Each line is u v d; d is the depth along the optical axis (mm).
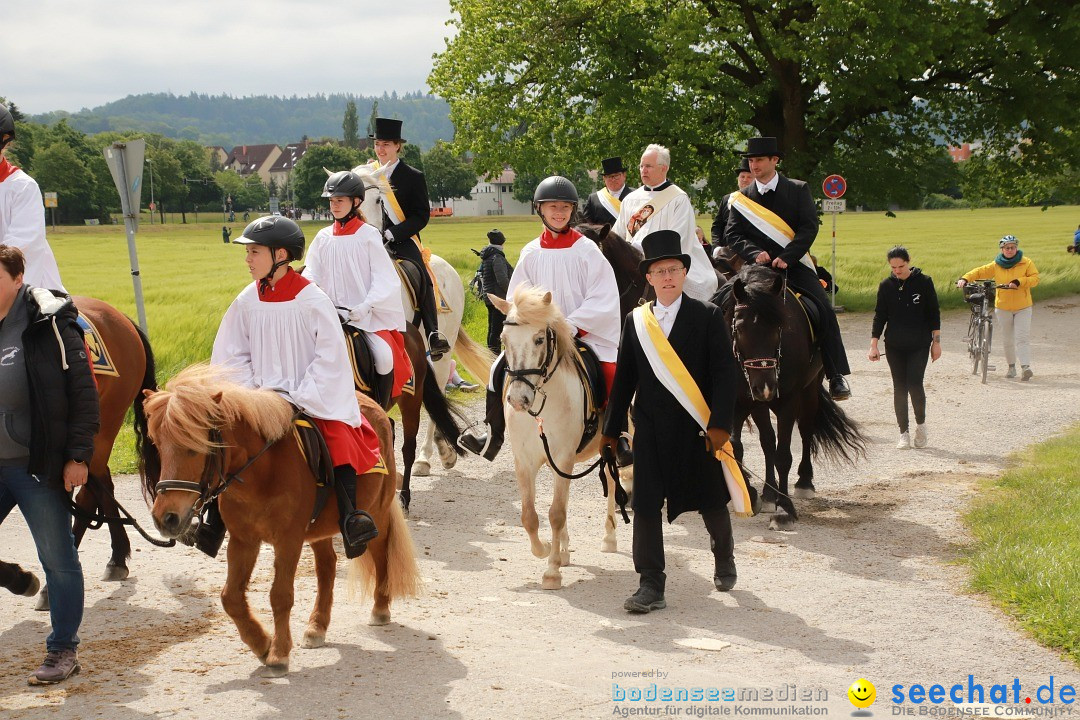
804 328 10133
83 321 7879
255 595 7562
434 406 10828
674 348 7277
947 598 7562
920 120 29562
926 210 136000
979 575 7863
